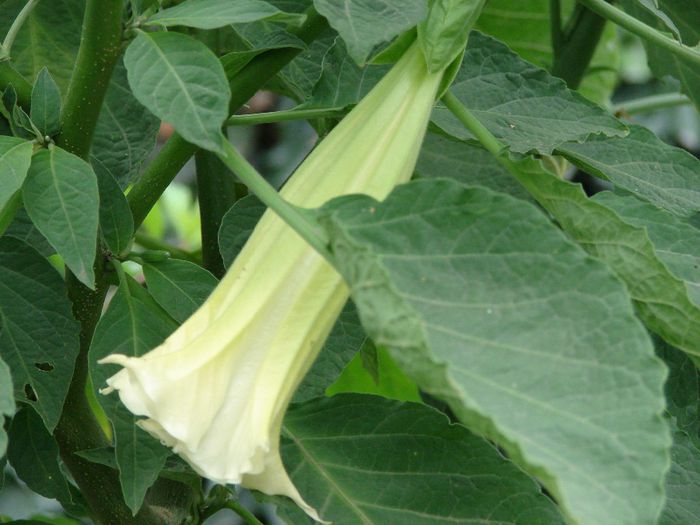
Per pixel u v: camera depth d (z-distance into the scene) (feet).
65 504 3.47
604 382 2.46
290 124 11.29
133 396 2.60
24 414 3.22
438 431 3.10
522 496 3.02
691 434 3.69
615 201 3.14
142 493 2.94
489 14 4.98
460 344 2.49
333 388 4.62
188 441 2.58
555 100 3.32
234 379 2.64
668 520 3.24
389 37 2.66
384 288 2.38
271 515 9.16
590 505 2.35
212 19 2.77
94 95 2.97
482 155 4.26
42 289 3.08
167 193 8.04
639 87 10.59
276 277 2.67
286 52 3.12
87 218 2.78
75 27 3.79
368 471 3.09
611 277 2.52
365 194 2.64
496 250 2.56
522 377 2.46
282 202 2.59
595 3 3.20
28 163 2.82
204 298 3.12
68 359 3.07
